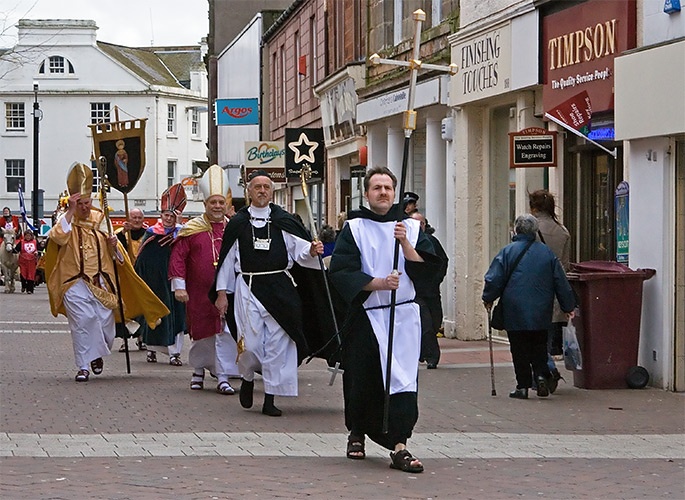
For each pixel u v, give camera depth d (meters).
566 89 16.05
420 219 14.84
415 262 8.75
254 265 11.55
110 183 15.30
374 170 8.91
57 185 82.94
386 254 8.75
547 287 12.51
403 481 8.27
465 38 19.58
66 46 82.56
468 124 19.94
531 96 17.73
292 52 38.16
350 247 8.76
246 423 10.94
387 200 8.84
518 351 12.66
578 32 15.63
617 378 13.34
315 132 31.44
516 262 12.53
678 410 11.90
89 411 11.55
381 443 8.90
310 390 13.42
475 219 20.00
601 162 15.88
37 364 16.09
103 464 8.73
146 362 16.83
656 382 13.34
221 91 54.69
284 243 11.62
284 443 9.78
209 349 13.38
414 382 8.72
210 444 9.67
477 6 19.05
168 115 83.50
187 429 10.52
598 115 15.07
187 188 52.62
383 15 25.02
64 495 7.61
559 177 16.64
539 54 16.81
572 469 8.81
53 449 9.34
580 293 13.27
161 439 9.89
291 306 11.42
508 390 13.35
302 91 36.31
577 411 11.80
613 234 15.53
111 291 14.27
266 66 43.94
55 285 14.09
